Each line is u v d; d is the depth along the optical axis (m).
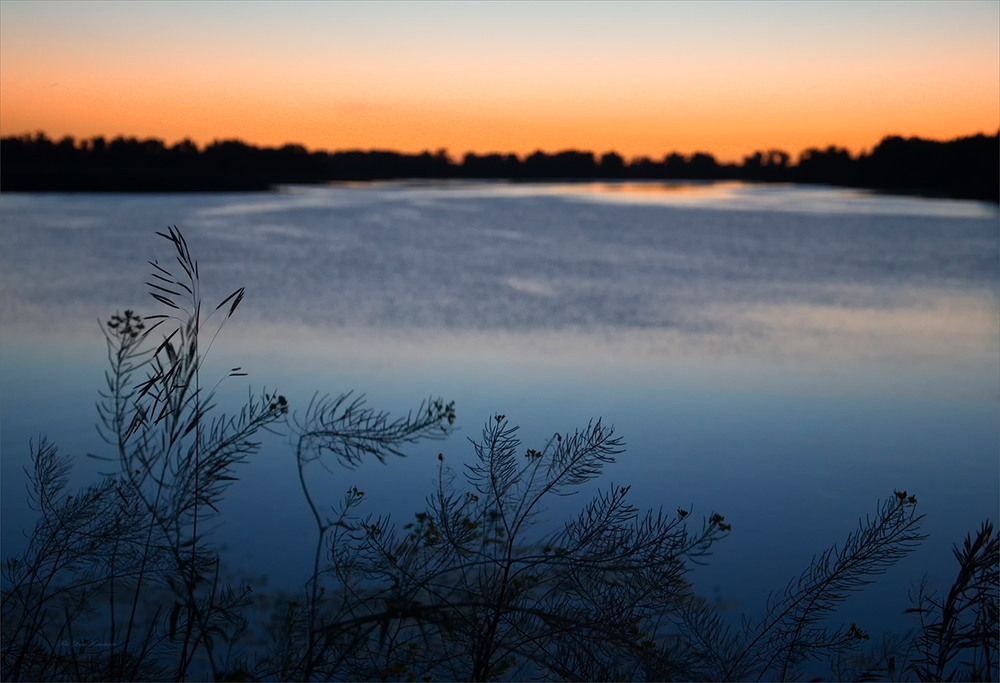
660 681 1.93
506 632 2.11
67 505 2.12
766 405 10.12
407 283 22.17
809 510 6.66
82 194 87.44
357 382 10.88
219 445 1.81
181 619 3.24
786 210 74.00
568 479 2.23
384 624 1.72
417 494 6.50
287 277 22.92
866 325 16.72
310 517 6.02
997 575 2.03
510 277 24.09
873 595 4.67
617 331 15.55
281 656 2.07
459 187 159.75
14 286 19.81
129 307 16.64
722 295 21.02
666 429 8.93
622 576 2.10
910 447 8.45
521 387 10.81
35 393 9.79
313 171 169.12
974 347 14.34
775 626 2.89
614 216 62.16
